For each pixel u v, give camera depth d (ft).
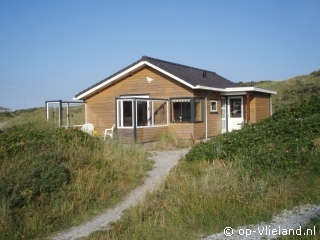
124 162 39.37
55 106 62.44
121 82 66.13
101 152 39.99
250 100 72.84
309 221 22.34
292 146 35.47
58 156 35.50
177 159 44.11
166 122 62.13
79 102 67.05
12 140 37.04
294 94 112.06
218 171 33.42
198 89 61.98
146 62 62.54
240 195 27.17
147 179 36.73
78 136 41.83
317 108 50.26
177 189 30.99
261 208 25.52
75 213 29.32
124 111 57.57
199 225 24.58
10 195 28.71
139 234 24.31
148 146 55.42
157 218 26.81
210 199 27.30
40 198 29.45
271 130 42.91
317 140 37.91
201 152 39.75
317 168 31.42
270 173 30.86
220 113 70.64
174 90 61.77
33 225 26.32
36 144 37.11
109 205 31.17
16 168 32.19
